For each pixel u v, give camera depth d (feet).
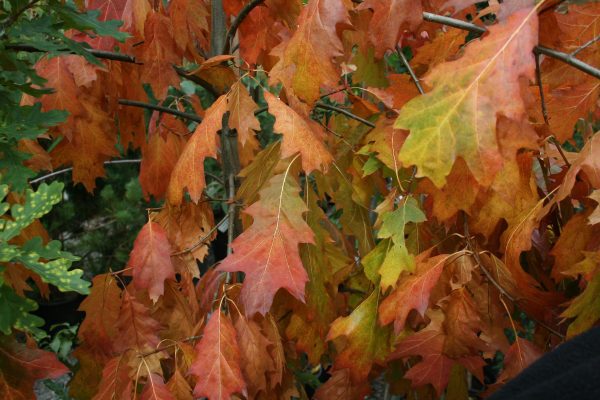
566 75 4.48
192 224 5.26
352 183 5.27
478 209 4.60
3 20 3.96
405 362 5.47
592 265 4.17
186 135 5.85
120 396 4.93
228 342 4.60
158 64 5.26
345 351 4.89
